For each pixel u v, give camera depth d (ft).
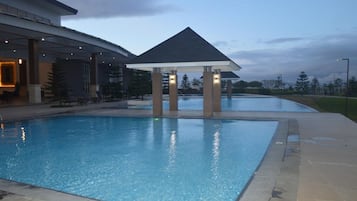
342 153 22.31
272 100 114.21
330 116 46.93
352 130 33.04
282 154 22.04
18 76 109.50
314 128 34.55
